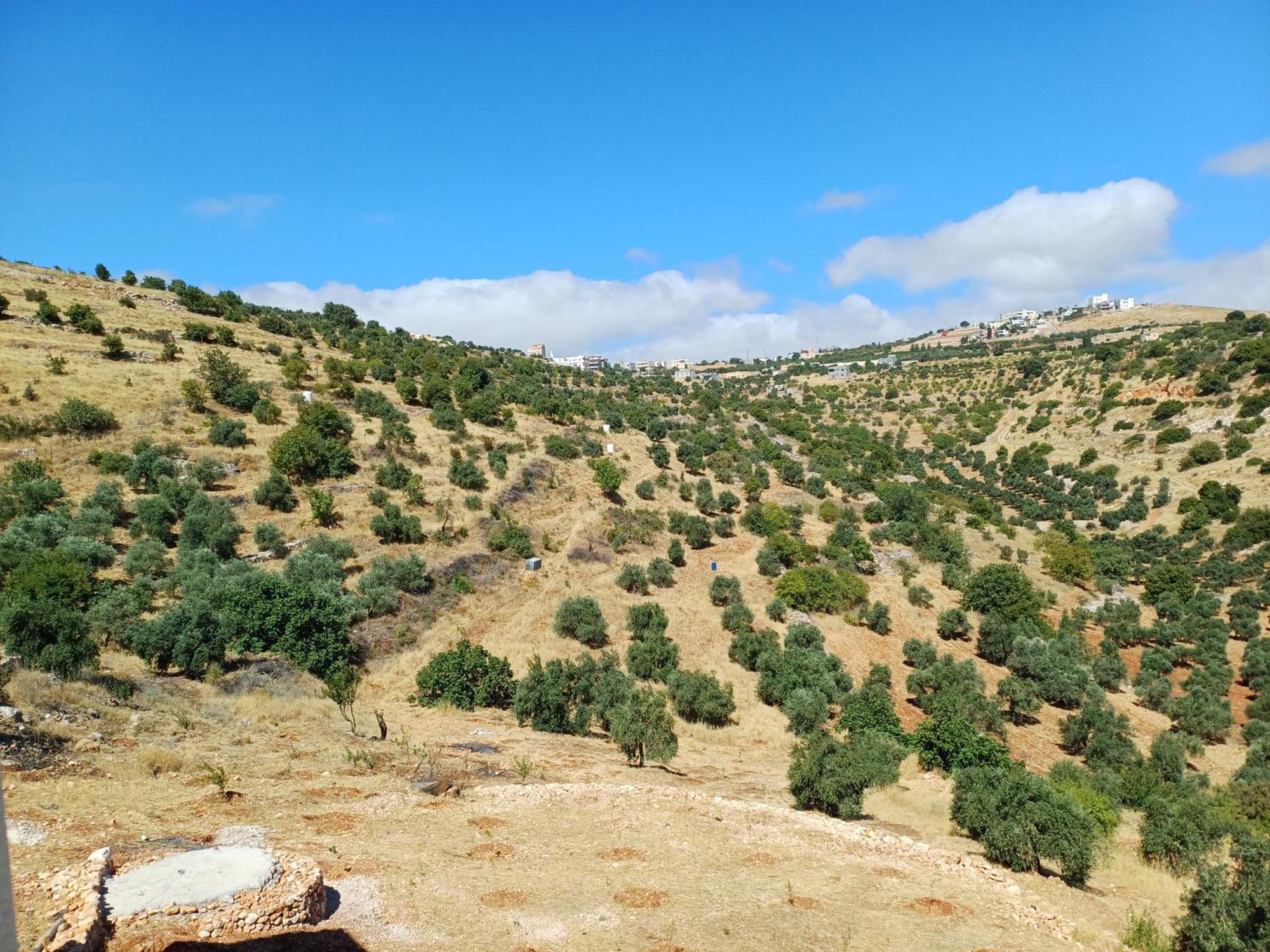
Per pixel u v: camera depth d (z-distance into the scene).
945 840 21.41
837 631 51.56
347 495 52.22
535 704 31.55
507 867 15.15
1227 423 102.88
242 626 32.44
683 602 51.91
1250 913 15.47
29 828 13.20
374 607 40.00
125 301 81.31
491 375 95.69
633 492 67.31
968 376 170.50
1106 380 131.00
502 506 57.31
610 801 20.44
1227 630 60.50
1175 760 36.28
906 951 13.32
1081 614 64.25
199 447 52.25
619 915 13.53
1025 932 14.97
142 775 16.94
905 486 81.56
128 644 28.83
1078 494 100.31
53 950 9.08
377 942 11.52
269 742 21.53
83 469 46.31
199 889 11.19
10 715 17.77
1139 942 15.72
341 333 108.00
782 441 105.56
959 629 54.59
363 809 17.23
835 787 21.91
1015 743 40.66
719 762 30.09
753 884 15.69
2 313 65.75
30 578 29.39
